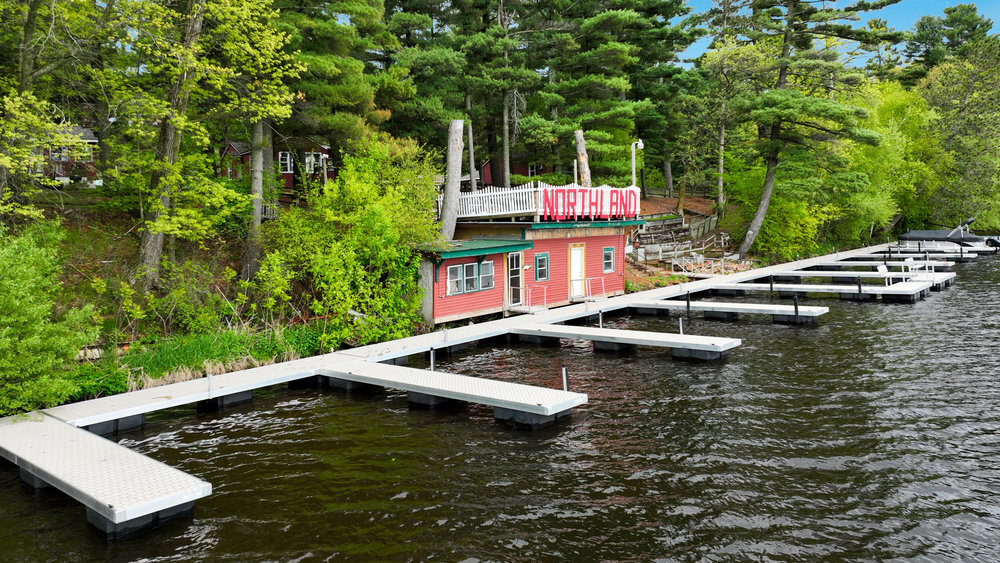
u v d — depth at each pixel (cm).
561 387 1574
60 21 1527
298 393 1566
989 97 5706
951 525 859
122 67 1855
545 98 3472
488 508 925
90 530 877
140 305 1748
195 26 1723
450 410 1417
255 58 1864
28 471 1010
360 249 2008
